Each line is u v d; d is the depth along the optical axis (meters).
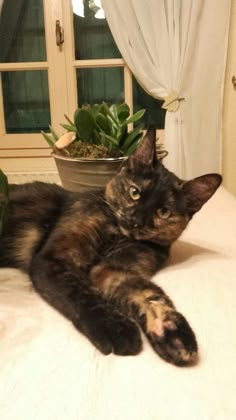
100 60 0.81
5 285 0.30
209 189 0.37
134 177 0.37
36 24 0.81
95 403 0.18
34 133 0.85
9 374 0.20
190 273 0.33
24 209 0.38
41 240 0.36
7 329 0.24
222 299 0.28
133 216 0.35
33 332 0.24
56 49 0.80
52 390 0.19
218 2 0.72
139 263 0.33
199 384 0.20
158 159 0.40
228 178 0.84
